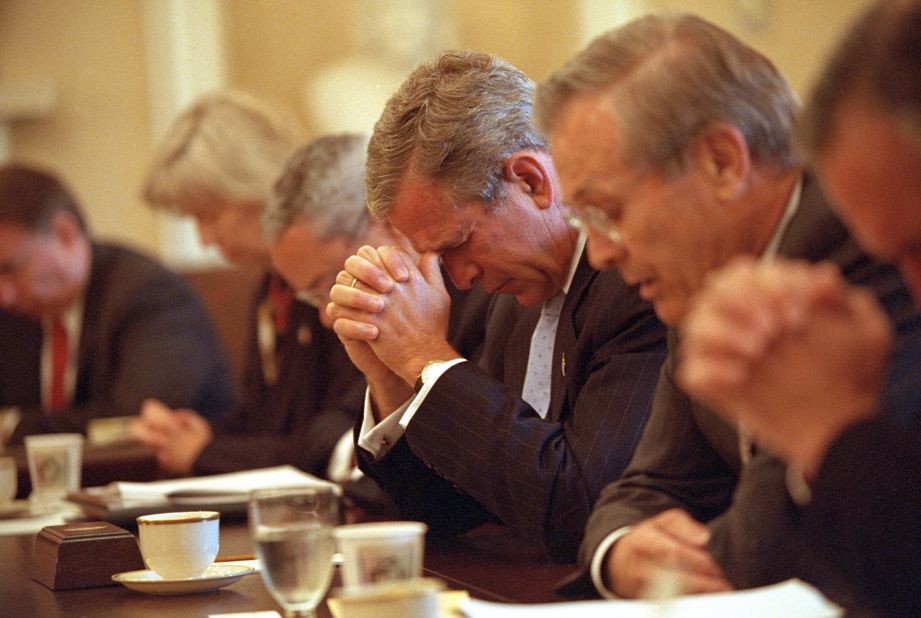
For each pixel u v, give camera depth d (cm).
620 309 578
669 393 486
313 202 847
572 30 1814
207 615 435
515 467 537
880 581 298
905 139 270
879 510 294
